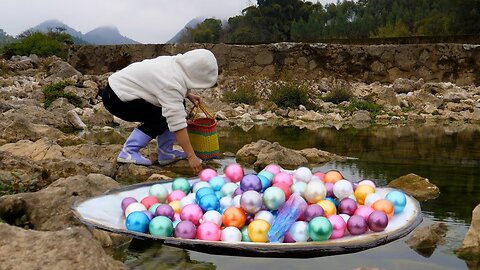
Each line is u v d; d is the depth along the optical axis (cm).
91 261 209
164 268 248
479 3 3584
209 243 261
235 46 1498
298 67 1473
